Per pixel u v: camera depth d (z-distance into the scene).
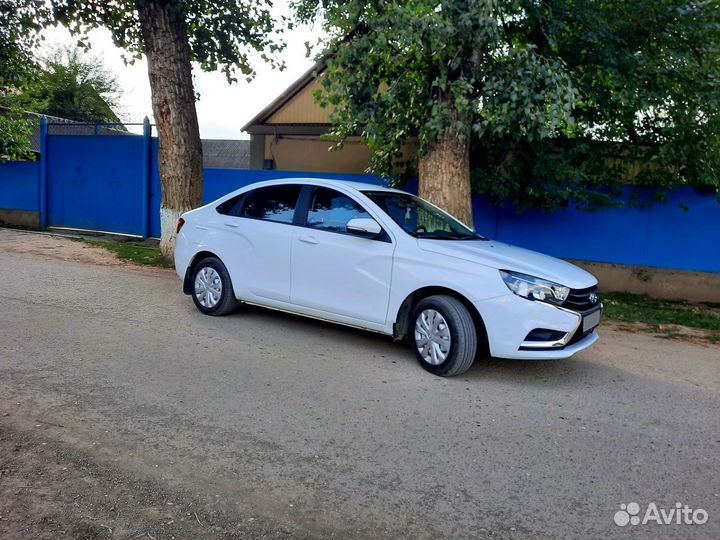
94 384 4.82
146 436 3.97
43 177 15.36
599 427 4.48
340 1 8.25
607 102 9.84
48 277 9.09
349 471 3.64
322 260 6.11
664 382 5.71
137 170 14.31
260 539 2.96
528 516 3.24
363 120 8.49
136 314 7.12
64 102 34.66
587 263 11.29
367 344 6.34
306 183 6.57
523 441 4.16
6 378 4.82
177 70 10.66
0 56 14.43
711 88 9.27
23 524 2.98
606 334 7.70
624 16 9.65
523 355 5.08
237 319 7.11
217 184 13.63
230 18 12.12
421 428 4.30
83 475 3.46
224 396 4.72
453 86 7.86
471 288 5.21
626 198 10.91
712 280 10.55
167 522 3.06
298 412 4.48
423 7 7.12
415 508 3.28
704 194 10.48
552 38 9.29
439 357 5.37
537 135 9.53
